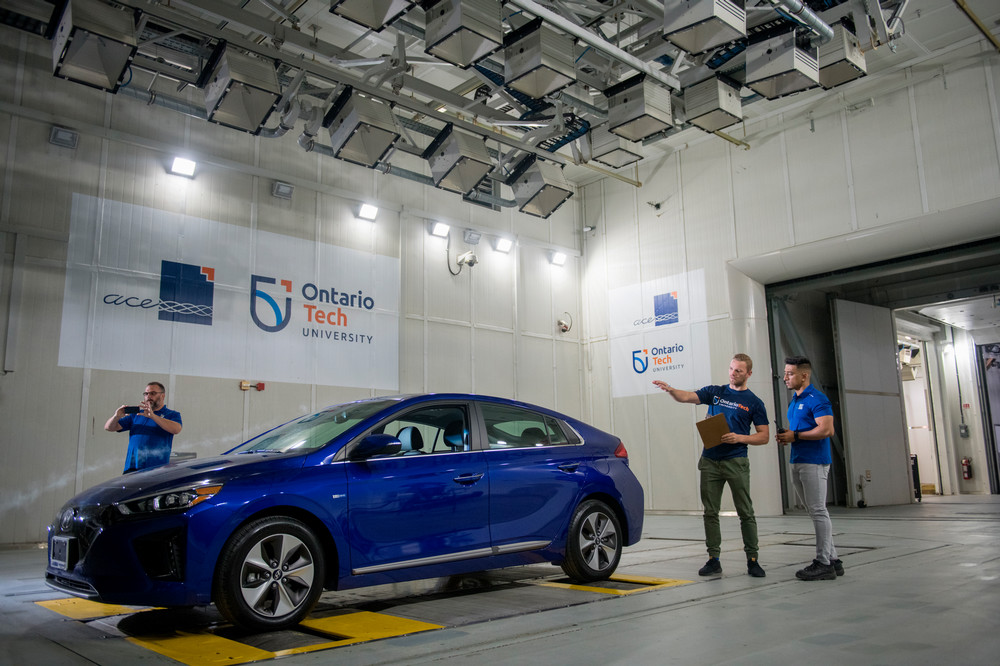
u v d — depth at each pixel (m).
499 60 8.59
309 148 10.07
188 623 3.64
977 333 20.41
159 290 9.52
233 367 10.04
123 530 3.16
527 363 14.22
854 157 11.46
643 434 14.09
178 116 10.00
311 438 4.03
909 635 3.00
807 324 14.78
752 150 12.80
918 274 14.63
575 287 15.51
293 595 3.42
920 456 20.08
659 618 3.48
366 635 3.22
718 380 12.91
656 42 8.48
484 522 4.09
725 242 13.05
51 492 8.36
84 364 8.79
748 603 3.82
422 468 3.95
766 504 12.13
